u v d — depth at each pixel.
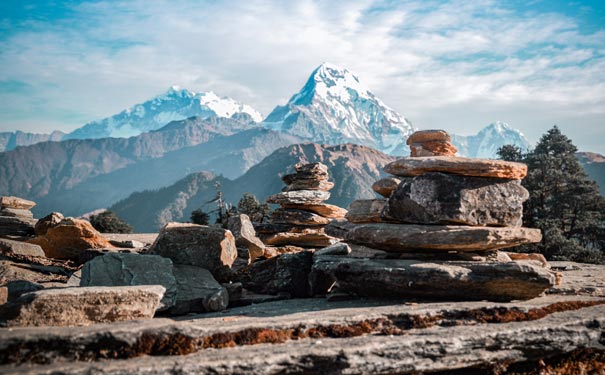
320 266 12.62
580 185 44.78
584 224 45.12
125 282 10.68
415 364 8.23
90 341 7.48
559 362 9.45
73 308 8.53
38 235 20.44
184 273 12.23
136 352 7.62
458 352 8.48
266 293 13.81
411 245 11.26
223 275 13.32
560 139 49.19
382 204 12.98
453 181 11.34
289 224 22.67
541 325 9.18
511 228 11.00
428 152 14.66
